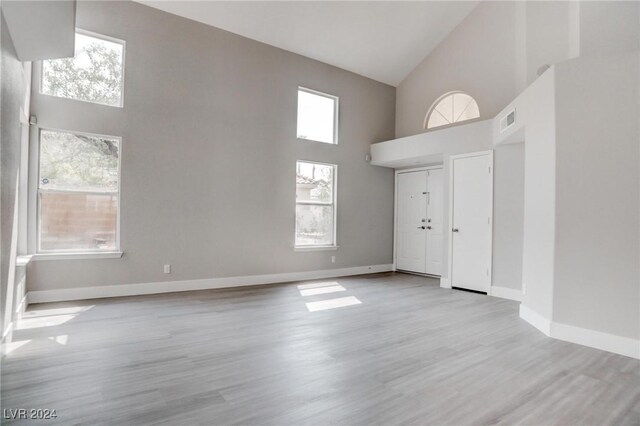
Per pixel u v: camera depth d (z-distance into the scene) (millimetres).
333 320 3994
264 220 6086
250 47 5941
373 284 6227
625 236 3158
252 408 2107
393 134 7914
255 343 3211
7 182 2559
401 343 3287
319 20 5941
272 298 5016
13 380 2412
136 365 2691
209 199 5531
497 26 6176
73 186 4602
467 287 5777
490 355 3027
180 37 5285
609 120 3262
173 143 5219
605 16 3889
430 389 2395
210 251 5555
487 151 5578
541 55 5188
